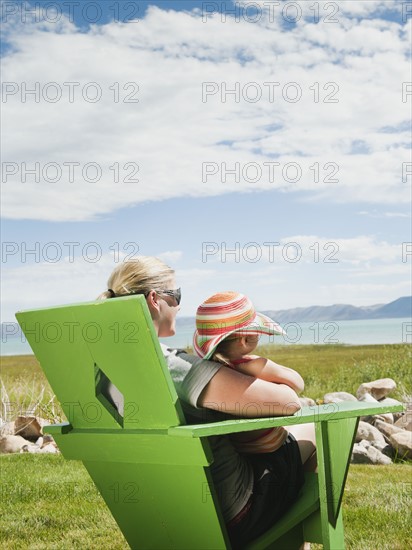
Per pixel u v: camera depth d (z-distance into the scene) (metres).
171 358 2.47
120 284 2.52
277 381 2.51
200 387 2.38
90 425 2.53
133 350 2.26
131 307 2.21
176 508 2.50
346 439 2.69
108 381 2.54
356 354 11.14
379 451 5.87
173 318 2.58
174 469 2.40
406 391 9.06
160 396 2.28
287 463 2.63
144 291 2.51
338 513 2.63
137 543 2.76
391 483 4.80
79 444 2.54
